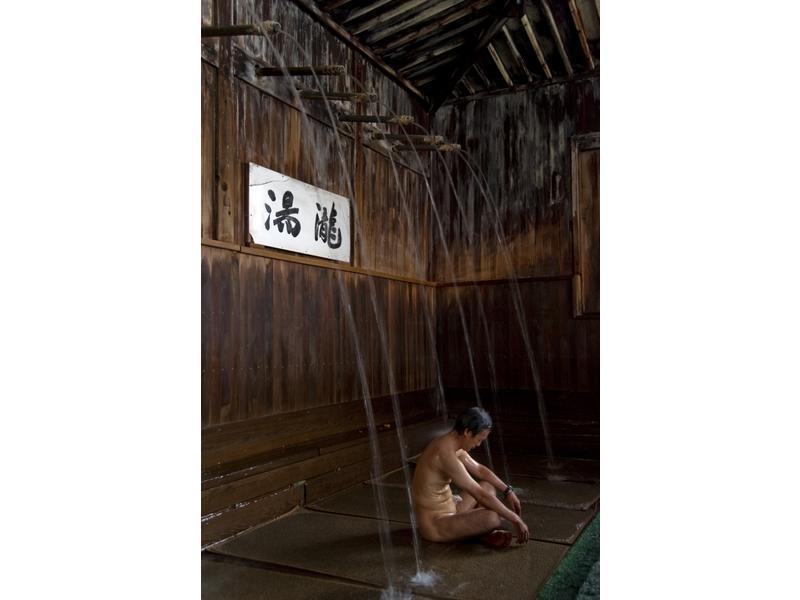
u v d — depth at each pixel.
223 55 4.88
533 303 8.14
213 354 4.66
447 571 3.55
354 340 6.62
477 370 8.41
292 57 5.80
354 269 6.59
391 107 7.71
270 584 3.40
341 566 3.65
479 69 8.14
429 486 4.07
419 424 7.55
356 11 6.34
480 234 8.52
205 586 3.38
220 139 4.83
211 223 4.78
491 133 8.49
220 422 4.71
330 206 6.23
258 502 4.51
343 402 6.34
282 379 5.44
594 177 7.91
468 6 6.64
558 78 8.07
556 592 3.21
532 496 5.25
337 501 5.16
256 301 5.15
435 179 8.77
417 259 8.33
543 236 8.16
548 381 8.02
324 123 6.23
